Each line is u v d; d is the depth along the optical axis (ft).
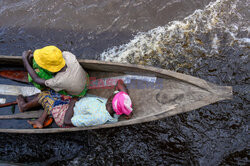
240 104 11.39
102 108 9.51
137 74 10.98
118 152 11.38
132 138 11.59
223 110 11.41
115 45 14.20
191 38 13.52
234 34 13.17
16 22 15.38
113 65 10.61
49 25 15.12
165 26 14.19
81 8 15.31
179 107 9.52
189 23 13.98
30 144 11.90
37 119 10.93
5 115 11.53
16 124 11.46
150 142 11.40
